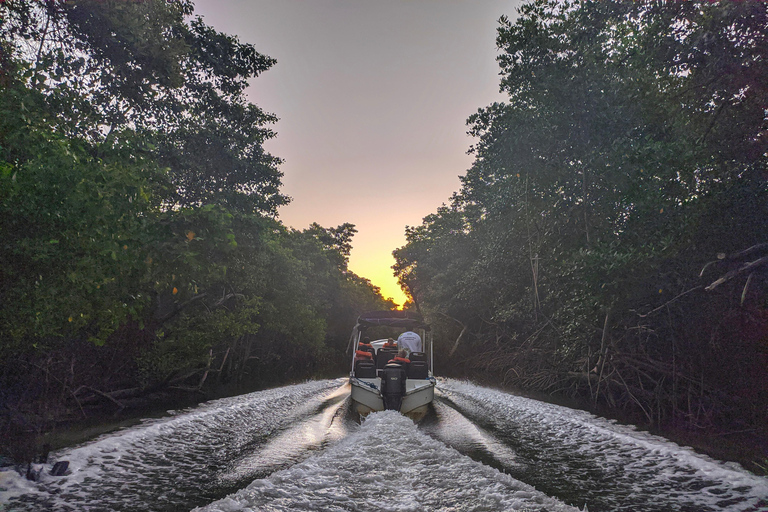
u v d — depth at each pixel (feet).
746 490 17.76
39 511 15.25
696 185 37.40
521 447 24.47
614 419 34.14
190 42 55.57
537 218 50.65
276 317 76.13
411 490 15.71
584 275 37.96
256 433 27.53
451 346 108.27
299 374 69.51
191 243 25.64
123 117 47.29
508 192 55.11
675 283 37.19
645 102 38.55
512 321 68.90
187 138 56.03
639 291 37.19
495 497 15.08
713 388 36.76
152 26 42.93
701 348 38.58
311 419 32.01
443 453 20.25
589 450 23.88
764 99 32.76
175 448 23.71
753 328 35.09
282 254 79.97
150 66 44.04
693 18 32.86
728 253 34.55
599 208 42.37
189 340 45.88
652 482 18.85
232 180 63.72
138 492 17.29
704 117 36.99
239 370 66.95
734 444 26.37
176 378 44.86
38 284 22.12
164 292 46.83
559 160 44.65
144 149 27.96
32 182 20.63
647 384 43.09
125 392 39.04
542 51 45.44
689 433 30.01
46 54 33.83
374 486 16.07
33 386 30.78
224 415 32.76
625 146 36.47
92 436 25.20
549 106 45.09
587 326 44.06
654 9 33.96
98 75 42.39
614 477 19.49
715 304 36.47
